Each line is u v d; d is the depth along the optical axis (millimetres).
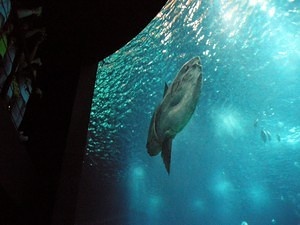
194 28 8195
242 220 13148
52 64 2906
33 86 2127
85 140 2627
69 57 2973
